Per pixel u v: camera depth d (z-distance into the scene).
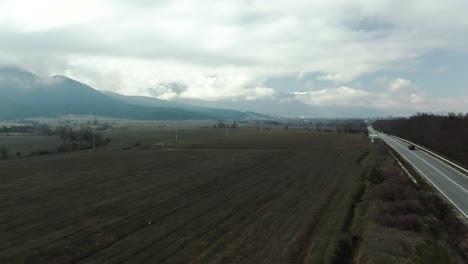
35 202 31.33
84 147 99.50
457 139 55.06
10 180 44.09
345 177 43.31
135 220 25.22
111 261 17.78
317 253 18.52
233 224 24.08
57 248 19.66
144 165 57.91
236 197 32.62
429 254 18.27
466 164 50.19
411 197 28.28
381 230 21.91
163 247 19.69
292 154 72.44
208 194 34.09
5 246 20.08
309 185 38.34
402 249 18.59
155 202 30.84
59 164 61.41
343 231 22.47
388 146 87.44
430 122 79.12
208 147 92.12
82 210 28.19
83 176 46.72
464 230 22.86
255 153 75.38
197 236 21.55
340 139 113.25
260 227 23.33
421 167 49.84
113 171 51.19
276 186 37.97
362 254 18.33
